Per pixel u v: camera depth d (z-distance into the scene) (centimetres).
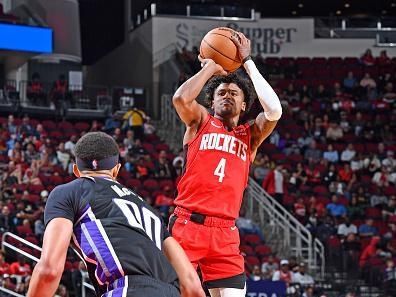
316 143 3031
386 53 3772
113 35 4050
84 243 458
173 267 482
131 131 2784
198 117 655
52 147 2731
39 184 2367
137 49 3772
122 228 461
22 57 3228
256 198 2478
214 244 645
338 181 2766
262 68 3428
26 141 2659
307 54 3775
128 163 2612
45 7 3562
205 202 646
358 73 3612
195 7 3666
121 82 3969
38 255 1914
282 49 3759
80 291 1728
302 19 3772
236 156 654
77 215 465
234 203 653
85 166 491
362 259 2266
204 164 649
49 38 3145
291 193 2622
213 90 668
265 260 2158
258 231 2355
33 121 2950
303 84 3538
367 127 3212
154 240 469
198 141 653
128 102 3409
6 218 2033
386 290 2164
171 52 3588
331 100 3391
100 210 466
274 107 643
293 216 2466
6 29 3045
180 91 623
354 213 2573
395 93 3500
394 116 3291
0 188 2342
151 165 2630
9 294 1591
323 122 3191
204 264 655
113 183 484
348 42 3794
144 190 2477
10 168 2423
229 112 657
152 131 3075
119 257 454
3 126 2836
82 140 495
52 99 3231
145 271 455
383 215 2586
